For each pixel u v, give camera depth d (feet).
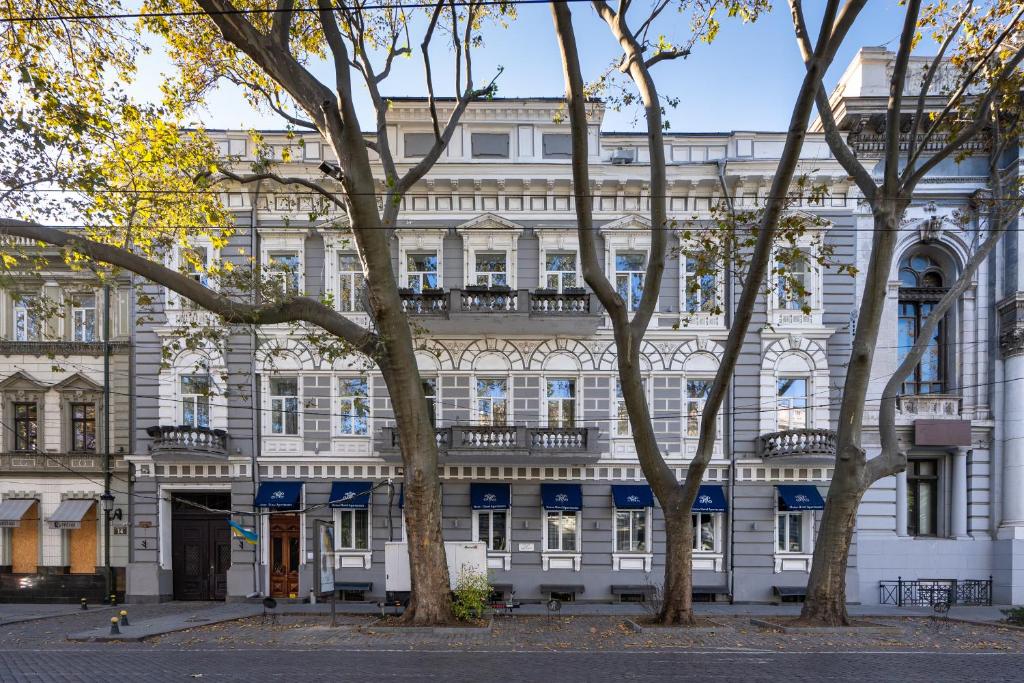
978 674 34.88
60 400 70.90
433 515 46.80
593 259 44.39
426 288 66.39
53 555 69.36
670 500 48.16
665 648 40.60
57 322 71.72
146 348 69.31
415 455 46.42
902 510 68.28
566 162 67.97
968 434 67.31
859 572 67.36
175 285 43.80
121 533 68.80
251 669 35.06
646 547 67.05
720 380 45.32
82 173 42.65
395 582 53.36
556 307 65.05
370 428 68.59
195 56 50.72
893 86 45.24
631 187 68.33
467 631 44.24
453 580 51.62
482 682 32.24
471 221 68.23
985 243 52.54
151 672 34.58
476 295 64.64
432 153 48.52
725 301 68.44
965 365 69.41
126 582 67.97
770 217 42.27
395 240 69.41
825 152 68.54
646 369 68.39
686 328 68.18
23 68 39.22
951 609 62.03
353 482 67.62
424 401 46.96
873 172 68.64
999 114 59.93
